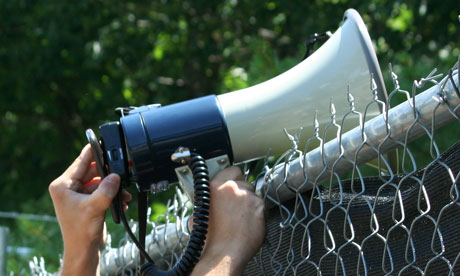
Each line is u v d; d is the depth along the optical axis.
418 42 8.47
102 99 11.27
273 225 1.95
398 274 1.51
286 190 1.82
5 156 12.11
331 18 9.27
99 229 1.98
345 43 1.96
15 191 12.02
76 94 11.48
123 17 10.68
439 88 1.42
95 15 10.52
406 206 1.56
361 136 1.59
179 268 1.80
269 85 1.95
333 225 1.75
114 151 1.91
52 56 10.70
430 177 1.50
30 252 4.66
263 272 1.94
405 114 1.49
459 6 8.45
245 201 1.76
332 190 1.81
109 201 1.91
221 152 1.85
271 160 4.05
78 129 12.11
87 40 10.69
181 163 1.84
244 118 1.88
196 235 1.78
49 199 7.05
